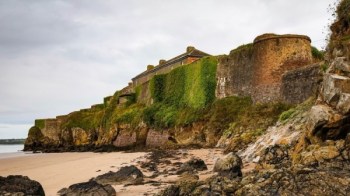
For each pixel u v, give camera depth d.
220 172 14.76
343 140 12.26
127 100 76.00
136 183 16.41
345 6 18.58
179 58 68.69
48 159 44.34
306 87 30.31
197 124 42.94
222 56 46.44
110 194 13.74
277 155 15.30
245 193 9.52
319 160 11.52
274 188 9.45
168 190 11.08
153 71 80.81
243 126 32.66
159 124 53.75
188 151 30.95
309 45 37.69
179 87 55.66
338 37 18.44
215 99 46.34
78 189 14.11
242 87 41.38
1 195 12.90
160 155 30.06
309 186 9.25
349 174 9.78
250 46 41.00
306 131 14.75
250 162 18.17
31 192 13.70
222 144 33.06
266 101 36.72
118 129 68.75
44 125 105.69
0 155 67.69
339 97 13.80
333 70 15.23
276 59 36.84
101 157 38.03
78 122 90.25
